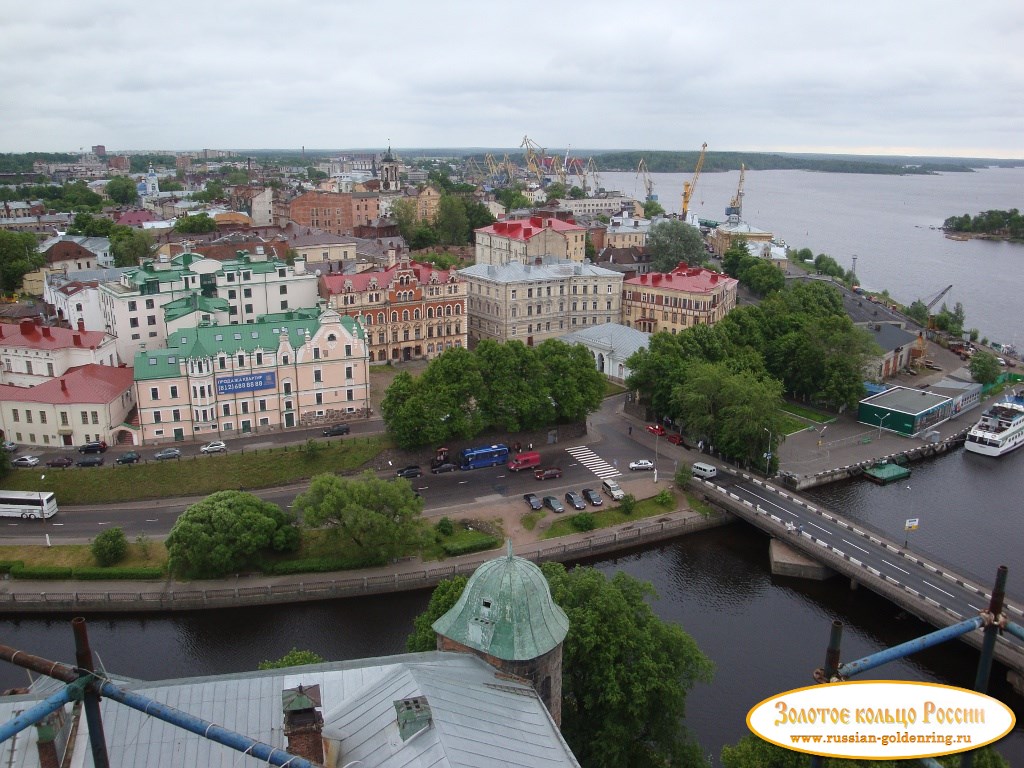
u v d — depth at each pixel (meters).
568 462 141.88
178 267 173.00
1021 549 118.69
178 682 44.97
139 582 104.38
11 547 110.19
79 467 126.25
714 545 122.31
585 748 64.12
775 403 140.62
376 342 183.62
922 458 156.62
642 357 161.38
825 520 122.56
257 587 103.31
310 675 46.72
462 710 42.47
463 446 141.00
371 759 39.75
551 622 50.03
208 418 138.38
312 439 134.62
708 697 85.38
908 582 104.06
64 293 180.75
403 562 110.31
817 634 98.56
